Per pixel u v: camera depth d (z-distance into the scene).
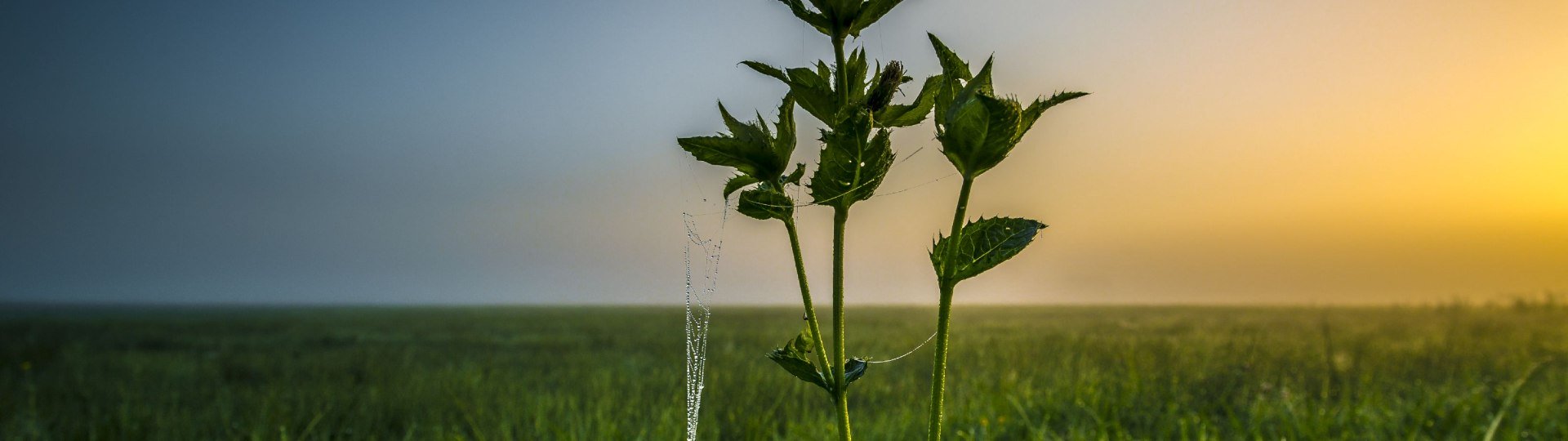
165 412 6.48
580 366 11.09
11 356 12.82
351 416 6.04
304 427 5.71
